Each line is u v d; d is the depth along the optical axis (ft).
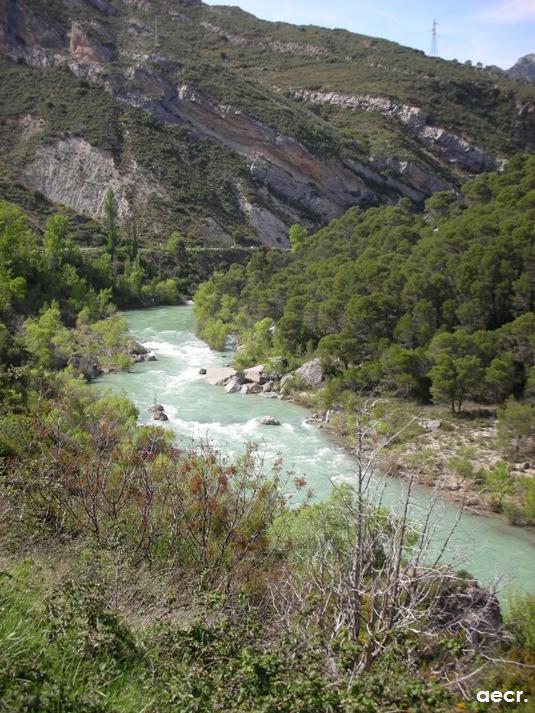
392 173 425.69
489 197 238.89
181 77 430.61
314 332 177.47
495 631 25.94
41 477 36.50
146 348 190.19
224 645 19.45
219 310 223.92
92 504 35.65
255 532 38.75
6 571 22.90
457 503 87.35
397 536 22.20
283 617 22.07
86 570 25.40
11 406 71.72
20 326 182.09
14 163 351.46
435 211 272.31
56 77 410.31
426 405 132.98
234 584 31.73
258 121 413.39
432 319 153.99
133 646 19.70
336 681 16.99
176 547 35.01
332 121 485.56
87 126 375.86
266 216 375.66
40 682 15.55
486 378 125.80
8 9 425.69
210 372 161.38
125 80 410.31
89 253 278.05
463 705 17.31
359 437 27.25
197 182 373.40
